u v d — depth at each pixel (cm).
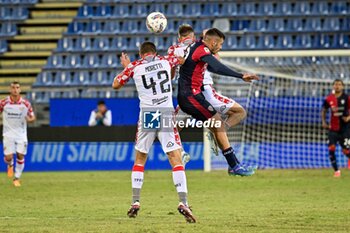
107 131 6400
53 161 6438
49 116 6950
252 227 2539
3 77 8069
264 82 7150
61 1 8750
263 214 3019
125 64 2792
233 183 4828
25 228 2544
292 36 8100
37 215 3048
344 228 2508
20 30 8556
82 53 8081
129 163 6391
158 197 3897
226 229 2480
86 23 8338
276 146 6569
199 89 2998
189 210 2681
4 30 8569
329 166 6575
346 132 5509
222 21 7638
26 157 6456
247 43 8119
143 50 2775
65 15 8638
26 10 8675
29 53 8219
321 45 8050
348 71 7519
